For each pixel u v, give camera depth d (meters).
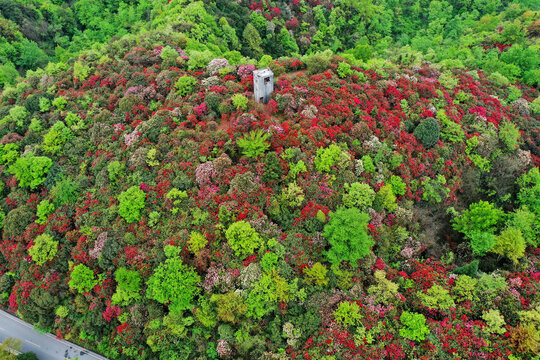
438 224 49.12
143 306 41.75
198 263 40.34
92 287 43.81
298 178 45.28
